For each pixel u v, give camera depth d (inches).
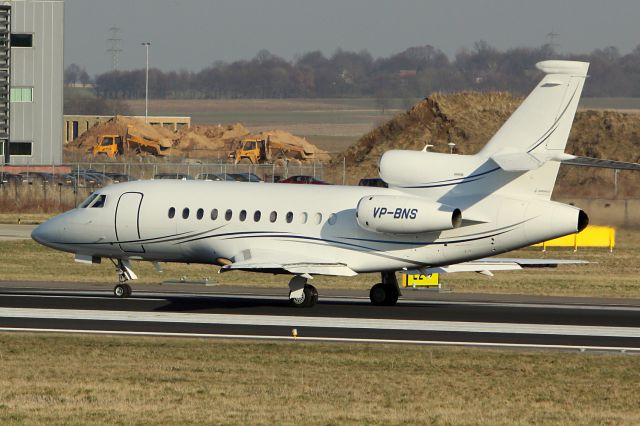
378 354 3196.4
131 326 3747.5
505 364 3058.6
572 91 4028.1
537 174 4082.2
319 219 4360.2
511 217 4077.3
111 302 4458.7
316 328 3737.7
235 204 4490.7
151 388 2679.6
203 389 2672.2
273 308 4301.2
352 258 4303.6
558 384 2800.2
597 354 3250.5
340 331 3676.2
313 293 4350.4
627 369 3009.4
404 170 4261.8
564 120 4035.4
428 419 2383.1
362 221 4200.3
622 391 2723.9
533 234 4079.7
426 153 4266.7
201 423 2325.3
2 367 2947.8
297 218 4392.2
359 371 2935.5
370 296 4493.1
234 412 2423.7
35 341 3380.9
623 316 4175.7
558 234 4067.4
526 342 3486.7
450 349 3307.1
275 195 4468.5
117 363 3021.7
